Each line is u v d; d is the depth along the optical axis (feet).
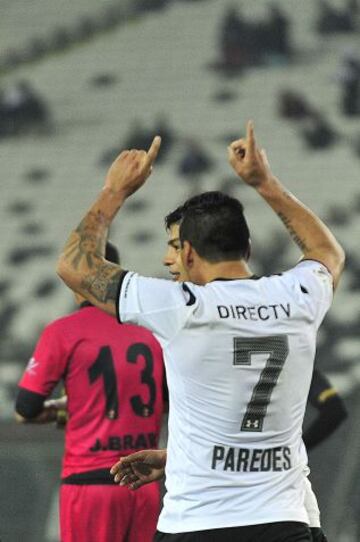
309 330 36.99
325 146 252.21
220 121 263.29
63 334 54.49
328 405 55.47
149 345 54.85
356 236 217.36
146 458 41.73
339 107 261.65
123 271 36.63
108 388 54.13
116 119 272.10
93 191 251.39
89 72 291.17
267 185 38.45
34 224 242.17
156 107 272.92
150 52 292.81
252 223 222.07
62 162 261.85
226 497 35.73
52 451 94.07
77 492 53.93
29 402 54.80
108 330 54.70
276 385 36.27
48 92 285.84
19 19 311.06
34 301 211.82
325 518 92.89
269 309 36.45
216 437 36.01
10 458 93.86
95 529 53.83
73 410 54.44
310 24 287.28
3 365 185.37
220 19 297.53
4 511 91.86
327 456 98.07
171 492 36.40
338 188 237.66
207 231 36.81
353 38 282.36
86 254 36.81
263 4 295.28
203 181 240.12
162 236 226.38
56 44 303.27
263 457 36.19
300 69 275.39
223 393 35.96
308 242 38.93
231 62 279.90
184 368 36.01
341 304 192.24
